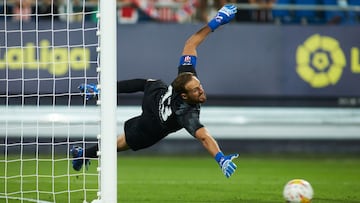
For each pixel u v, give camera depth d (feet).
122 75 180.65
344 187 125.70
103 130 81.61
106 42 81.66
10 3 179.32
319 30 185.47
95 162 151.02
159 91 90.53
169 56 181.37
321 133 192.44
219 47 182.70
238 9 192.03
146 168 157.38
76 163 97.60
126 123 94.89
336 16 191.62
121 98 183.42
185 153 192.13
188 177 139.74
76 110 180.24
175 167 160.25
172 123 88.22
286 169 158.61
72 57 171.63
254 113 189.67
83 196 107.24
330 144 193.36
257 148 191.01
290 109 191.01
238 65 183.42
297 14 195.62
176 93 86.12
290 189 84.64
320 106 191.93
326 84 185.57
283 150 192.34
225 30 183.01
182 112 85.30
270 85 184.44
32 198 104.06
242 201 106.22
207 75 182.50
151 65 180.96
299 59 185.16
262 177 141.18
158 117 89.10
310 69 185.26
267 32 184.24
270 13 194.08
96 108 181.68
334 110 192.54
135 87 93.61
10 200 100.94
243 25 183.62
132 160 176.35
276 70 184.65
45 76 171.01
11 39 168.86
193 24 181.68
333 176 145.18
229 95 183.42
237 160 177.78
